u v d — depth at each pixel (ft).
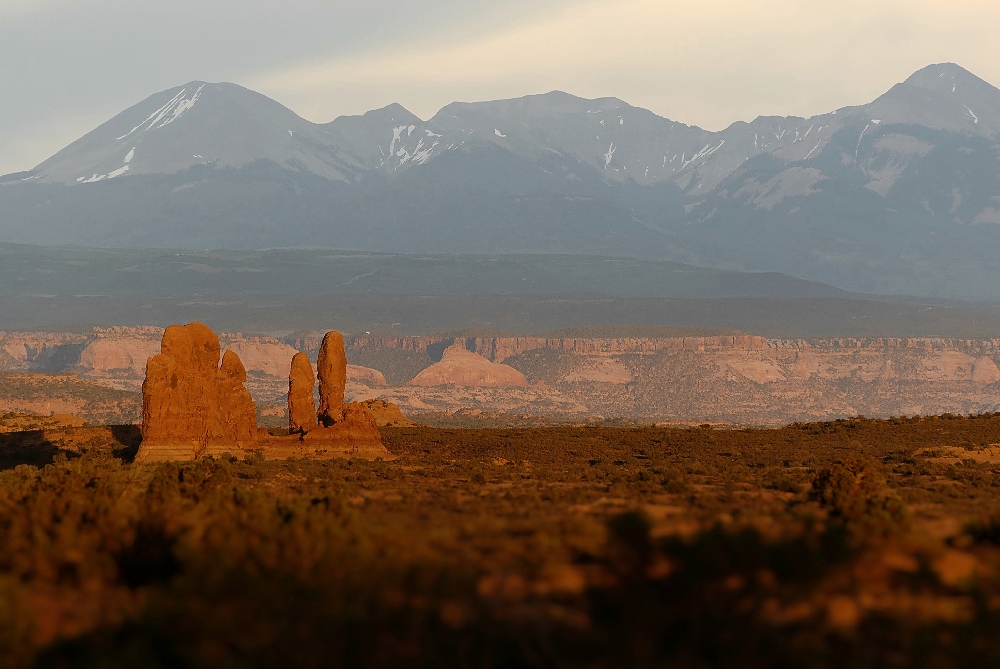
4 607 184.96
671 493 486.79
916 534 262.67
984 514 388.98
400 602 186.39
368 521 310.04
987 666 165.27
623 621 181.98
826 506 422.82
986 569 209.36
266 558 215.72
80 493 376.27
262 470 578.66
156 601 186.60
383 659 173.37
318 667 172.86
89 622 190.29
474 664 173.27
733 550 193.06
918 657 168.76
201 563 206.90
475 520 316.60
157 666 172.35
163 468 493.36
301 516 257.34
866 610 184.96
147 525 249.55
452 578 197.06
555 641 178.19
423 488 507.30
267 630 180.24
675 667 170.91
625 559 198.80
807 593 187.21
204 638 178.19
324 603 185.37
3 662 174.70
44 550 233.76
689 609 183.62
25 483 419.74
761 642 175.01
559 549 221.66
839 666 169.78
